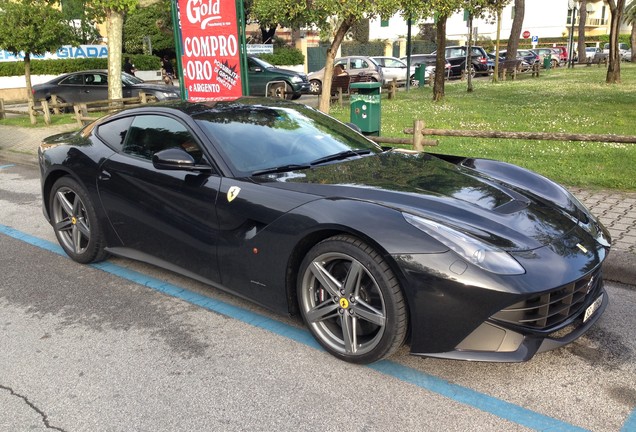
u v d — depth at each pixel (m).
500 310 2.61
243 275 3.43
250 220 3.31
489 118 12.57
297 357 3.19
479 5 13.58
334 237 2.96
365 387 2.88
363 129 8.27
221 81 8.70
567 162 7.82
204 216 3.55
